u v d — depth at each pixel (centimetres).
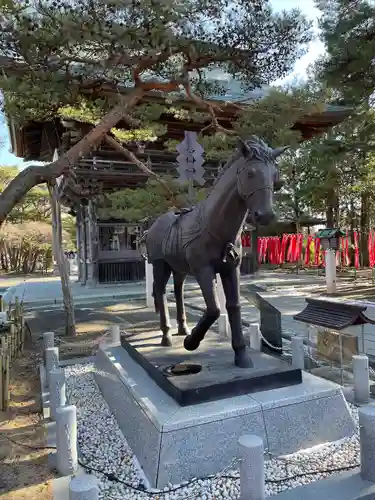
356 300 1246
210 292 382
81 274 2105
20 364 696
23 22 382
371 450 308
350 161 1705
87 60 441
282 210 2534
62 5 394
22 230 3048
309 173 2183
